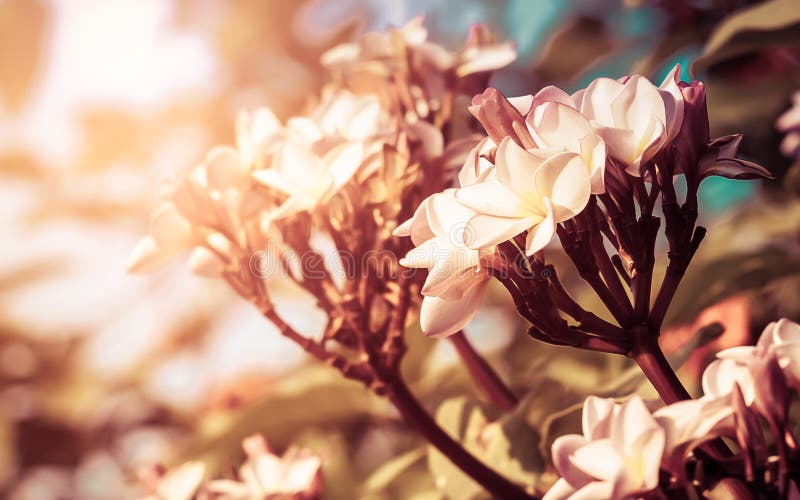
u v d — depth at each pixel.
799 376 0.62
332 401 1.22
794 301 1.01
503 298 1.43
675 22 1.33
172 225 0.84
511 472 0.87
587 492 0.60
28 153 1.87
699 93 0.67
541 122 0.65
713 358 0.93
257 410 1.19
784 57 1.23
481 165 0.68
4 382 1.93
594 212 0.65
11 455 1.89
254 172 0.82
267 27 1.81
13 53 1.65
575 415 0.85
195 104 1.87
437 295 0.66
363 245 0.81
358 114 0.87
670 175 0.66
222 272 0.84
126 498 1.84
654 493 0.60
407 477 1.17
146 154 1.91
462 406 0.95
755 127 1.24
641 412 0.60
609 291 0.66
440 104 0.97
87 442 1.90
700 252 1.27
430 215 0.67
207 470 1.18
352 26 1.80
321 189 0.80
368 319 0.82
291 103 1.82
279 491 0.89
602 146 0.64
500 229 0.64
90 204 1.93
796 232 1.23
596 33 1.49
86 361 1.95
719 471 0.60
